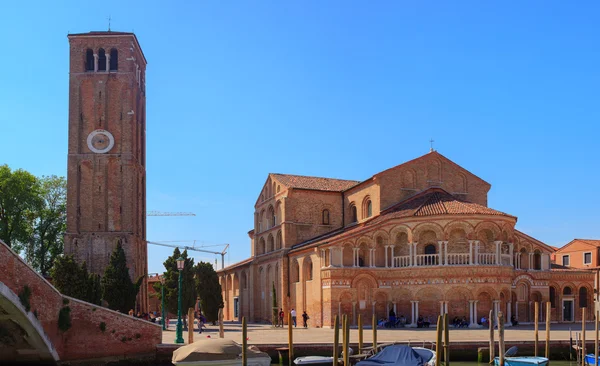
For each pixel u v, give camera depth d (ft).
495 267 217.15
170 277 250.16
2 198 295.69
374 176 251.39
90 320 150.00
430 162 261.65
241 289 329.93
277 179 289.12
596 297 276.82
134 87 287.69
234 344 129.08
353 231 229.66
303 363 138.72
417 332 195.42
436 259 221.87
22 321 129.80
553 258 350.43
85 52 285.23
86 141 279.28
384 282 228.43
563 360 162.50
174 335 201.26
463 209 221.87
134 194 281.74
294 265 260.62
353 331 201.98
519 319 236.84
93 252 271.90
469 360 157.38
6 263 121.90
